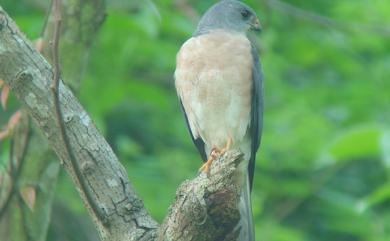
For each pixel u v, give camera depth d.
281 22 15.00
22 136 8.40
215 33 9.24
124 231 6.71
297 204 14.20
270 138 13.61
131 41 12.75
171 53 13.51
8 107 12.01
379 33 14.23
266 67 14.26
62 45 8.44
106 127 14.37
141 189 12.65
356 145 10.72
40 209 8.52
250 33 10.70
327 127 13.91
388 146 10.34
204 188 6.05
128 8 12.09
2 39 6.73
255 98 9.22
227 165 6.07
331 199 14.29
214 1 14.62
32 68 6.77
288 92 14.67
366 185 15.19
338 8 14.70
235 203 6.04
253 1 13.86
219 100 9.07
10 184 8.47
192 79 9.09
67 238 12.66
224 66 9.00
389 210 14.12
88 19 8.49
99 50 12.86
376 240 13.52
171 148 14.41
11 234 8.56
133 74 14.00
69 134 6.76
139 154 13.56
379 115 14.94
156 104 14.05
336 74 15.82
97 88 13.18
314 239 14.91
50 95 6.76
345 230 13.93
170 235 6.18
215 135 9.26
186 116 9.55
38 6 12.68
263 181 13.91
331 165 14.37
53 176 8.51
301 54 15.52
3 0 13.38
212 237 6.09
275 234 12.86
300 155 13.75
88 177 6.76
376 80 15.31
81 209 12.81
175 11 12.54
